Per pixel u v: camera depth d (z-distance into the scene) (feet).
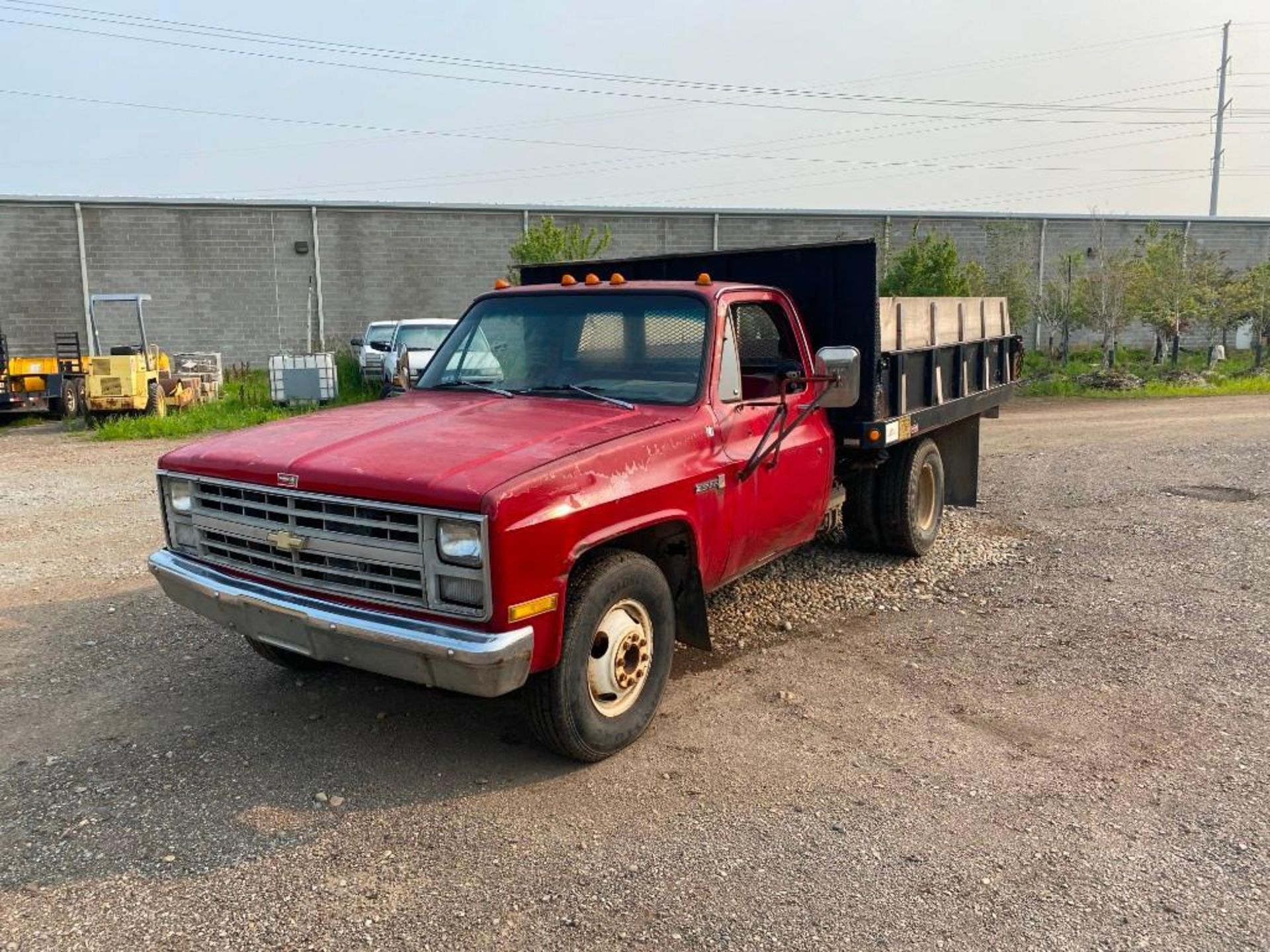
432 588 12.09
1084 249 106.63
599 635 13.79
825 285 20.71
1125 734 14.79
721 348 16.33
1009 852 11.62
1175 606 20.88
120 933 10.18
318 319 90.68
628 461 13.76
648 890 10.91
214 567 14.40
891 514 23.91
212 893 10.89
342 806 12.80
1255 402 65.21
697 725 15.24
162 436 54.85
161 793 13.14
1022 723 15.24
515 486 11.94
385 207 90.48
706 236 98.27
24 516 31.37
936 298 24.38
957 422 27.53
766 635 19.38
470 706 16.06
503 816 12.53
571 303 17.61
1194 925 10.24
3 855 11.64
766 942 10.00
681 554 15.66
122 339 86.94
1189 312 87.45
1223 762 13.87
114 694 16.56
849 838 11.94
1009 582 22.82
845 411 20.81
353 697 16.43
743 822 12.32
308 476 12.89
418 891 10.93
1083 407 63.82
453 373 18.04
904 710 15.75
